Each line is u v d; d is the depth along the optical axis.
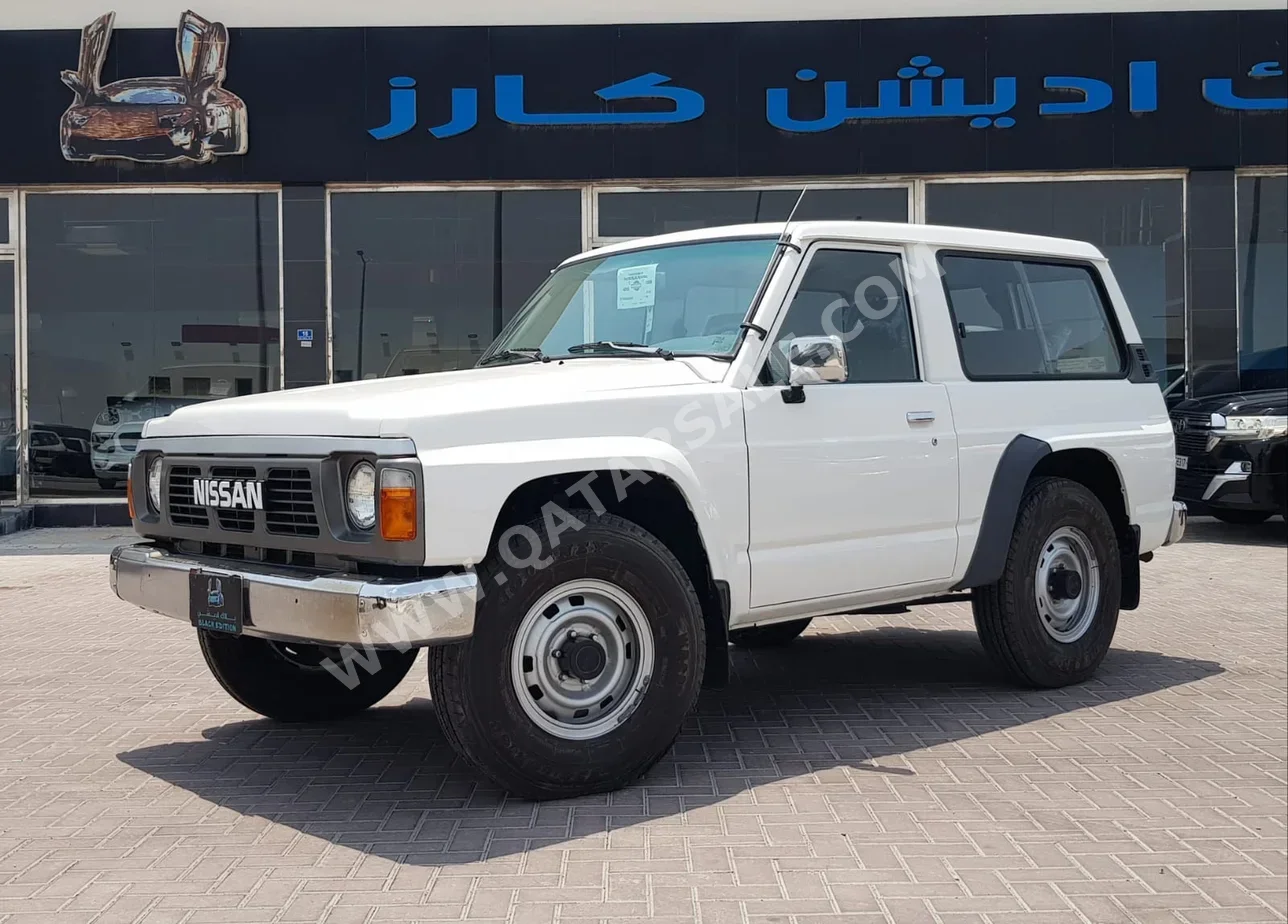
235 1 13.20
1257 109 13.44
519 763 3.87
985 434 5.21
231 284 13.63
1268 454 11.40
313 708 5.18
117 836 3.77
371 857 3.56
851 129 13.41
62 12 13.15
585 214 13.62
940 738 4.85
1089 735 4.89
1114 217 13.76
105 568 10.53
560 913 3.14
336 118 13.34
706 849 3.60
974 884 3.34
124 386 13.70
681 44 13.37
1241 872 3.43
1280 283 13.85
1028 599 5.45
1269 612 8.02
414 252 13.62
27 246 13.61
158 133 13.27
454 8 13.30
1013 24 13.37
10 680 6.09
